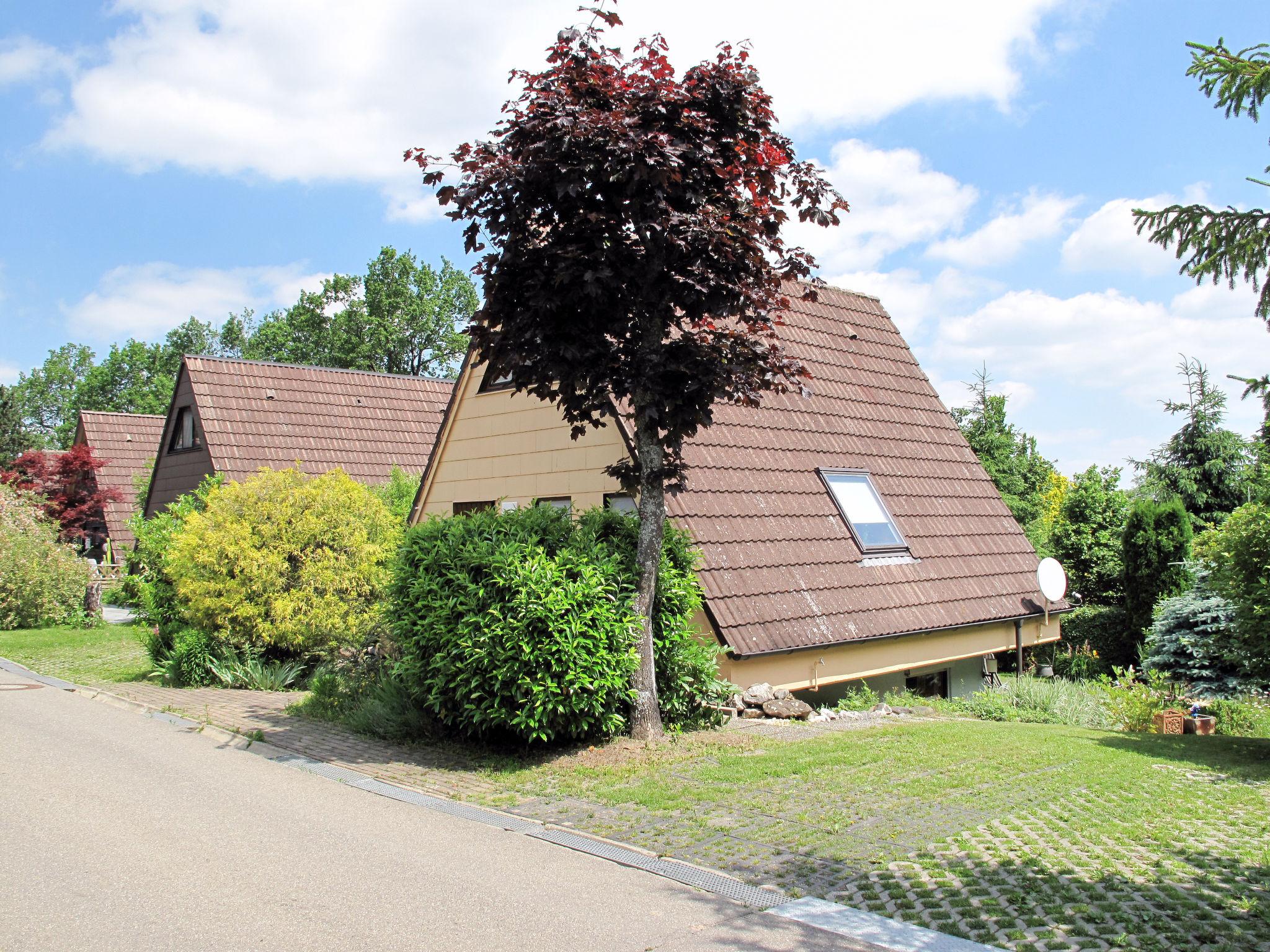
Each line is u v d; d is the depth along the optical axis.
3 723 9.70
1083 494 22.62
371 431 26.72
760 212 8.32
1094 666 18.27
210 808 6.46
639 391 8.25
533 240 8.25
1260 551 9.48
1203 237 7.74
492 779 7.28
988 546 15.57
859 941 4.20
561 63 7.98
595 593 7.94
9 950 4.09
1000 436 28.67
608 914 4.54
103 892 4.82
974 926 4.34
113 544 30.42
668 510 11.30
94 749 8.44
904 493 15.02
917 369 18.05
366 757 8.09
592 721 8.06
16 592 20.08
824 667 11.78
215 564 12.62
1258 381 7.41
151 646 13.51
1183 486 25.83
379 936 4.28
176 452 25.53
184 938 4.24
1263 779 7.33
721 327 9.68
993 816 6.10
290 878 5.04
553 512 9.11
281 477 13.49
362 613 12.98
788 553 12.22
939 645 13.55
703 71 8.16
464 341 54.56
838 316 17.56
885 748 8.15
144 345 77.31
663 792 6.69
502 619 7.76
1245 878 4.97
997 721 10.81
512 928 4.37
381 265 54.09
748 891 4.82
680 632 9.06
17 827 5.94
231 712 10.35
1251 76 7.54
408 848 5.56
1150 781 7.17
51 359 85.31
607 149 7.54
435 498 15.75
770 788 6.82
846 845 5.50
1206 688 14.92
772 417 13.98
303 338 57.47
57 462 30.42
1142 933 4.24
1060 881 4.89
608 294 8.08
